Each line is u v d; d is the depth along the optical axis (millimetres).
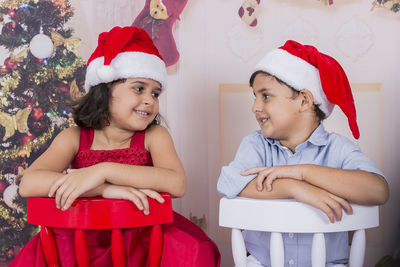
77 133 1172
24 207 1560
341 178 878
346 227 836
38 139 1553
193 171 1677
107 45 1045
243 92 1661
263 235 1051
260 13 1639
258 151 1144
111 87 1080
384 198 890
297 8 1622
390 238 1601
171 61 1610
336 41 1612
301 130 1086
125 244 940
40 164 1063
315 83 1055
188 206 1670
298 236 1024
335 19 1608
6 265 1571
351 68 1613
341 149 1062
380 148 1604
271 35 1639
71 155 1144
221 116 1675
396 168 1597
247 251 1134
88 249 929
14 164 1559
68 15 1550
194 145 1675
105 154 1128
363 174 895
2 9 1539
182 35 1655
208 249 944
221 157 1679
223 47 1660
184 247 906
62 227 837
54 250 878
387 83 1597
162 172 983
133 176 925
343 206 834
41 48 1507
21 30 1540
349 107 1097
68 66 1543
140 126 1090
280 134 1081
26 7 1538
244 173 955
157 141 1145
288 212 813
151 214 845
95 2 1559
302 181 899
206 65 1665
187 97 1666
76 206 825
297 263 1024
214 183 1680
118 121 1104
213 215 1683
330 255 1028
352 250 870
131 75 1049
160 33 1602
